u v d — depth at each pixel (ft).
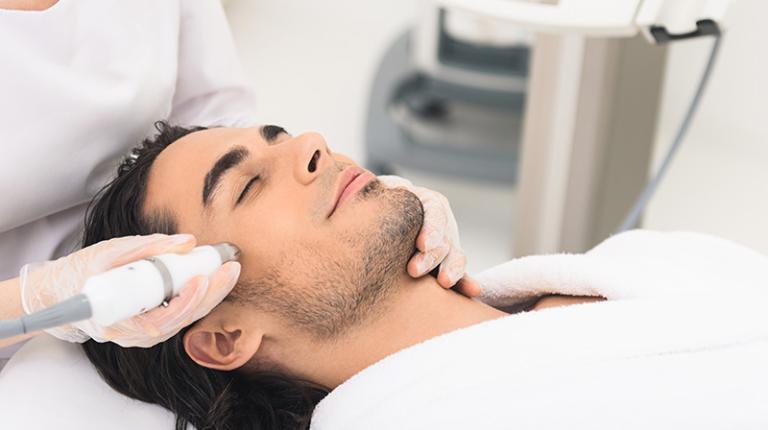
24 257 3.59
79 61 3.37
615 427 2.77
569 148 5.26
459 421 2.83
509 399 2.83
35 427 2.93
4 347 3.49
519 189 5.60
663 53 5.04
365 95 8.93
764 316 3.01
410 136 7.63
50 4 3.36
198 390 3.29
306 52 9.66
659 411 2.77
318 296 3.17
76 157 3.43
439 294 3.37
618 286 3.31
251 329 3.22
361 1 10.43
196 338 3.24
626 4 3.14
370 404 2.98
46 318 2.27
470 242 7.38
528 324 3.01
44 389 3.07
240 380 3.39
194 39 4.05
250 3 10.46
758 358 2.88
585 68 4.97
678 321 2.98
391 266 3.23
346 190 3.23
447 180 8.02
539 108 5.23
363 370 3.14
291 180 3.22
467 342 2.99
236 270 2.92
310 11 10.32
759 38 5.50
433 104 7.83
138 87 3.52
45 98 3.24
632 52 4.97
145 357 3.24
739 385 2.80
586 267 3.42
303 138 3.27
